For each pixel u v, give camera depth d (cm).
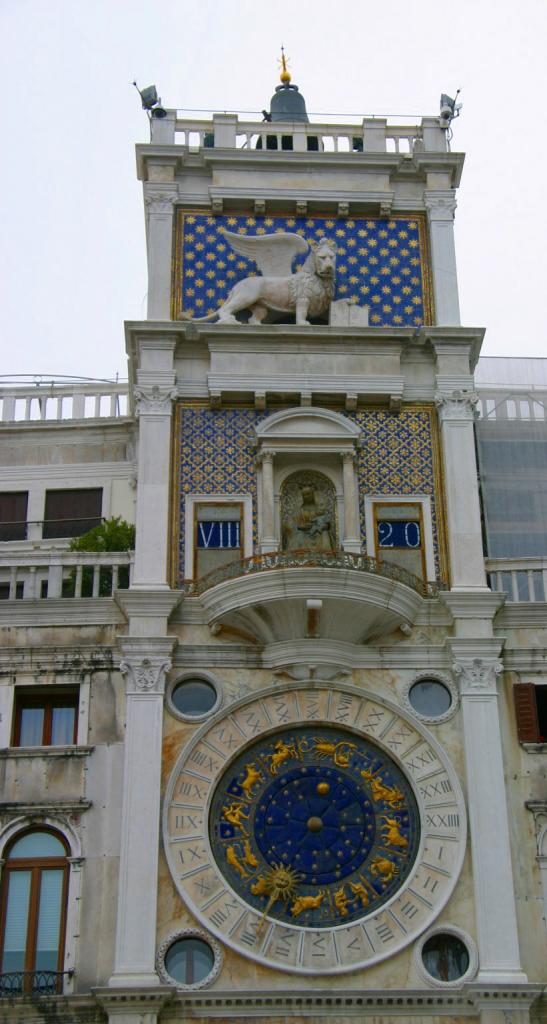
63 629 2405
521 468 2928
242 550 2502
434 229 2809
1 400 3028
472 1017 2120
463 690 2355
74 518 2905
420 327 2658
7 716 2333
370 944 2172
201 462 2566
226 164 2831
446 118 2925
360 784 2305
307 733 2342
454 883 2212
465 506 2527
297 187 2828
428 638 2417
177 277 2745
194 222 2800
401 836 2262
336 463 2577
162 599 2389
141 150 2819
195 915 2170
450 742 2330
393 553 2514
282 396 2609
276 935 2170
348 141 2936
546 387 3180
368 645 2398
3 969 2159
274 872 2225
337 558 2383
